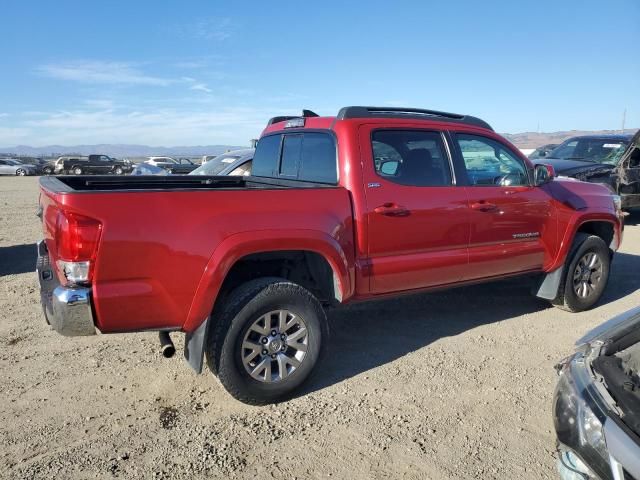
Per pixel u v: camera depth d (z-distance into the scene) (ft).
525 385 13.53
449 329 17.60
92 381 13.73
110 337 16.87
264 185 18.15
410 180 14.83
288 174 16.99
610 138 40.78
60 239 10.57
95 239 10.54
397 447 10.84
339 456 10.54
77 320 10.65
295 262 14.03
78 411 12.21
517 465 10.27
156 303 11.20
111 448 10.76
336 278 13.34
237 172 30.01
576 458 7.50
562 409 8.00
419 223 14.74
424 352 15.64
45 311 11.84
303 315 12.66
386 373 14.24
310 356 12.82
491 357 15.26
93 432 11.33
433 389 13.30
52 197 10.84
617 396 7.22
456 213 15.43
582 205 18.65
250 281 12.53
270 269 13.91
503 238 16.71
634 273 25.20
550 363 14.88
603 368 7.84
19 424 11.59
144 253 10.95
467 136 16.30
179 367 14.61
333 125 14.47
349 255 13.64
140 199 10.92
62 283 10.93
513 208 16.74
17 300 20.71
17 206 57.88
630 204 37.04
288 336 12.63
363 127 14.21
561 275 18.42
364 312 19.36
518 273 17.53
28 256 29.32
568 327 17.78
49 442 10.93
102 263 10.64
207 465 10.23
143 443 10.95
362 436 11.23
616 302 20.58
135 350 15.80
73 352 15.61
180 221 11.27
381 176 14.24
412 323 18.20
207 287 11.53
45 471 9.97
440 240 15.26
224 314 11.93
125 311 10.95
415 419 11.90
